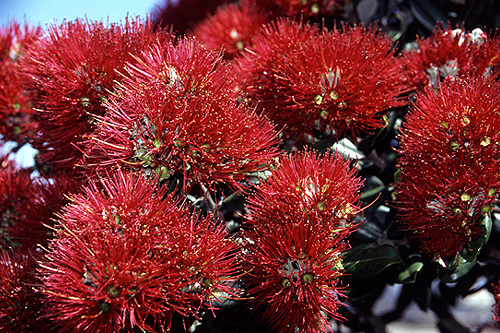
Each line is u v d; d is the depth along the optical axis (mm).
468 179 423
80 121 462
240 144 432
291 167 437
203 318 469
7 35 574
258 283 438
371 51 472
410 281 466
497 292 487
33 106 524
